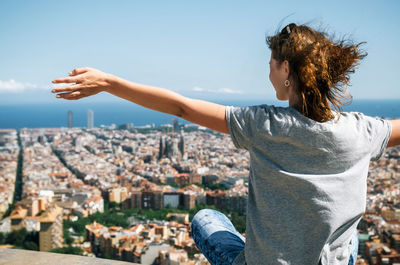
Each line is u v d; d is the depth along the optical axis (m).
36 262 2.60
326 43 1.31
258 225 1.35
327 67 1.25
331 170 1.29
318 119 1.26
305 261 1.29
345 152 1.29
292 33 1.33
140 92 1.28
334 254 1.34
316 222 1.27
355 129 1.33
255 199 1.38
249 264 1.40
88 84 1.23
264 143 1.30
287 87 1.37
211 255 1.77
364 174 1.34
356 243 1.63
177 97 1.29
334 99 1.33
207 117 1.31
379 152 1.38
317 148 1.26
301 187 1.27
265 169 1.31
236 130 1.32
